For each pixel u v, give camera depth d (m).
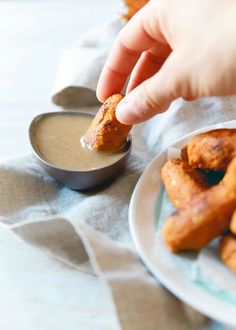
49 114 0.40
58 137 0.38
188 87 0.31
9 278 0.31
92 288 0.30
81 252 0.31
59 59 0.56
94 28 0.58
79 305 0.29
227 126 0.39
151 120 0.45
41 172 0.38
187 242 0.29
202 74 0.30
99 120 0.37
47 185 0.38
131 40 0.37
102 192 0.36
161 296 0.28
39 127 0.39
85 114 0.40
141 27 0.36
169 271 0.28
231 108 0.44
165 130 0.43
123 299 0.28
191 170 0.33
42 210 0.35
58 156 0.36
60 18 0.64
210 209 0.28
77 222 0.31
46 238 0.31
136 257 0.31
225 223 0.29
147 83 0.32
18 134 0.44
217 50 0.29
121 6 0.62
